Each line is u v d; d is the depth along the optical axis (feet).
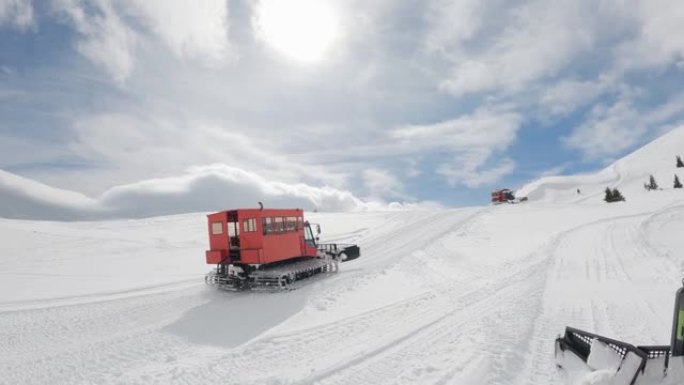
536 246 73.00
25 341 32.96
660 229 78.23
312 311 39.47
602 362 17.37
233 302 44.11
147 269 71.00
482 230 100.37
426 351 26.18
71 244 96.43
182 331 34.71
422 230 106.11
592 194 397.39
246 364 26.13
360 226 132.46
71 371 26.45
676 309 14.60
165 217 165.68
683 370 13.99
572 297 38.88
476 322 31.68
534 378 21.36
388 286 49.96
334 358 26.25
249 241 49.03
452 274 55.42
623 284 43.29
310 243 60.34
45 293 51.21
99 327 36.42
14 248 88.63
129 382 24.06
